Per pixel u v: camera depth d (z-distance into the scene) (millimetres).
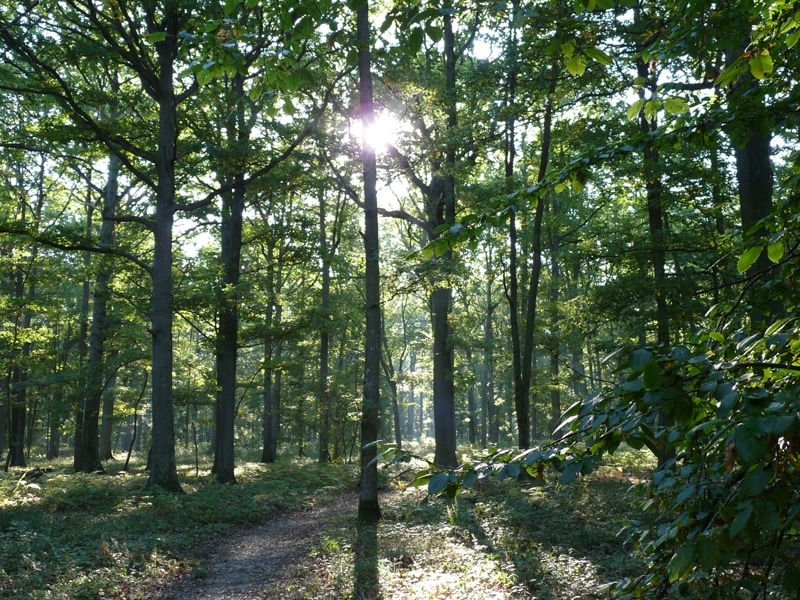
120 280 21422
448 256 12305
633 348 1845
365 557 8977
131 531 10875
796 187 2676
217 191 16219
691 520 1816
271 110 3441
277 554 10312
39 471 18953
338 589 7535
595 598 6523
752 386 1792
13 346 20688
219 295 17906
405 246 32812
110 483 16641
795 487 1530
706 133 3037
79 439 23422
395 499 14375
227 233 20938
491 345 20250
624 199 15734
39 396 25703
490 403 39969
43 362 21609
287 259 19375
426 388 37781
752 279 2441
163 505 12750
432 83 14727
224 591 8219
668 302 13930
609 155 3055
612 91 11008
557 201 22297
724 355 1926
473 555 8609
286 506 15250
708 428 1501
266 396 27828
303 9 2965
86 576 8078
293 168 16594
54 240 14594
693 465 1918
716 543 1609
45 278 19609
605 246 14234
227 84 17719
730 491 1768
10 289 21969
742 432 1384
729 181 13109
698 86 6227
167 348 15586
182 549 10492
